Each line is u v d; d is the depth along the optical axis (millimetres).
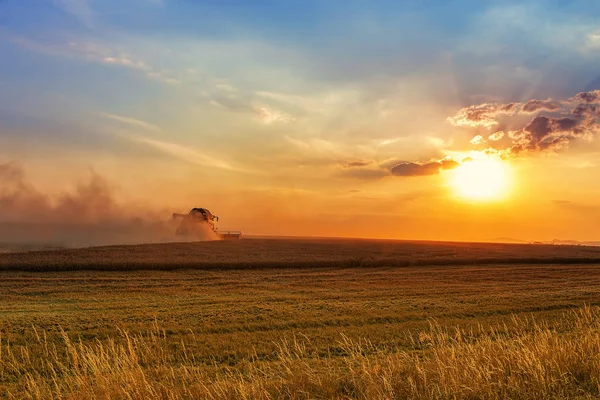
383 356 12812
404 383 9156
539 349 10289
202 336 17500
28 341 16562
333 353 14938
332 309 24016
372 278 41188
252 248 68750
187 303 26516
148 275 40719
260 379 10078
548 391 8617
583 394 8672
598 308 21188
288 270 46812
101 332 17922
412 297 29375
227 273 43406
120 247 61812
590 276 43156
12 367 12883
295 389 9539
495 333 17219
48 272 40625
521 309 23688
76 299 28516
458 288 34438
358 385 9516
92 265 42938
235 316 21812
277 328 19391
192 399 9289
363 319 21141
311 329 18812
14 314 22219
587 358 9898
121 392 9352
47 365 13242
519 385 8750
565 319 20000
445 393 8461
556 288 34125
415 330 18312
